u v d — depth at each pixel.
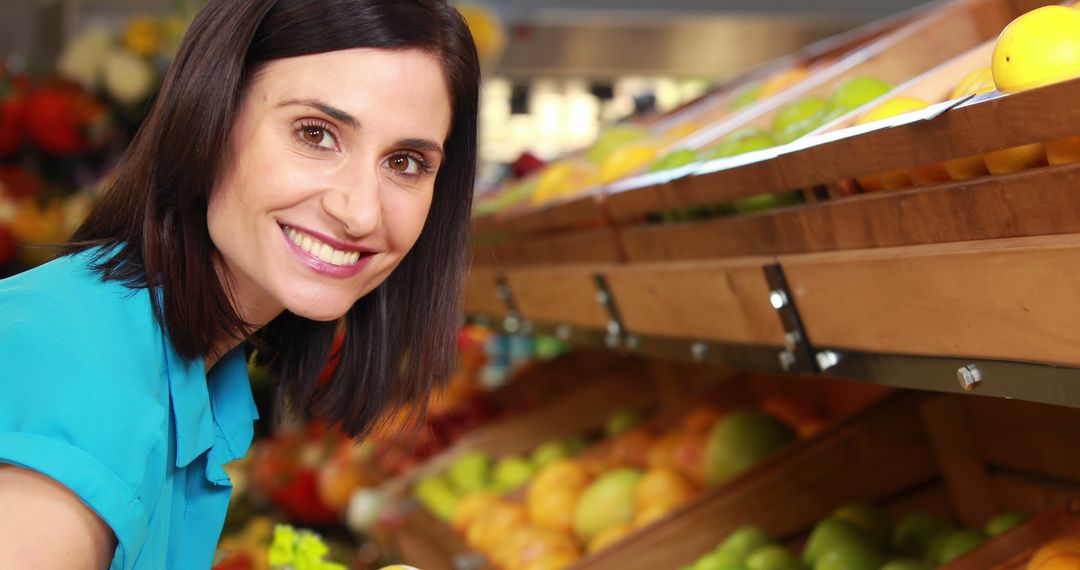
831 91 1.57
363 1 0.88
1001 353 0.84
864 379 1.05
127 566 0.82
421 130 0.91
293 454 3.18
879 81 1.37
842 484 1.67
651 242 1.44
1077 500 1.15
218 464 1.09
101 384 0.82
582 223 1.65
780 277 1.13
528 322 2.13
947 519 1.64
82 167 3.77
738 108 2.02
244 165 0.90
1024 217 0.78
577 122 5.29
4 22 5.09
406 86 0.89
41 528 0.77
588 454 2.35
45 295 0.85
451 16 0.94
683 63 4.94
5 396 0.79
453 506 2.55
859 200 0.97
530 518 2.21
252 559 2.01
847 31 4.82
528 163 3.43
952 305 0.87
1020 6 1.51
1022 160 0.81
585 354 3.22
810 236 1.07
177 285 0.91
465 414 3.15
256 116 0.89
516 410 3.06
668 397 2.79
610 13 4.72
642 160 1.87
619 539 1.68
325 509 3.07
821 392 2.10
